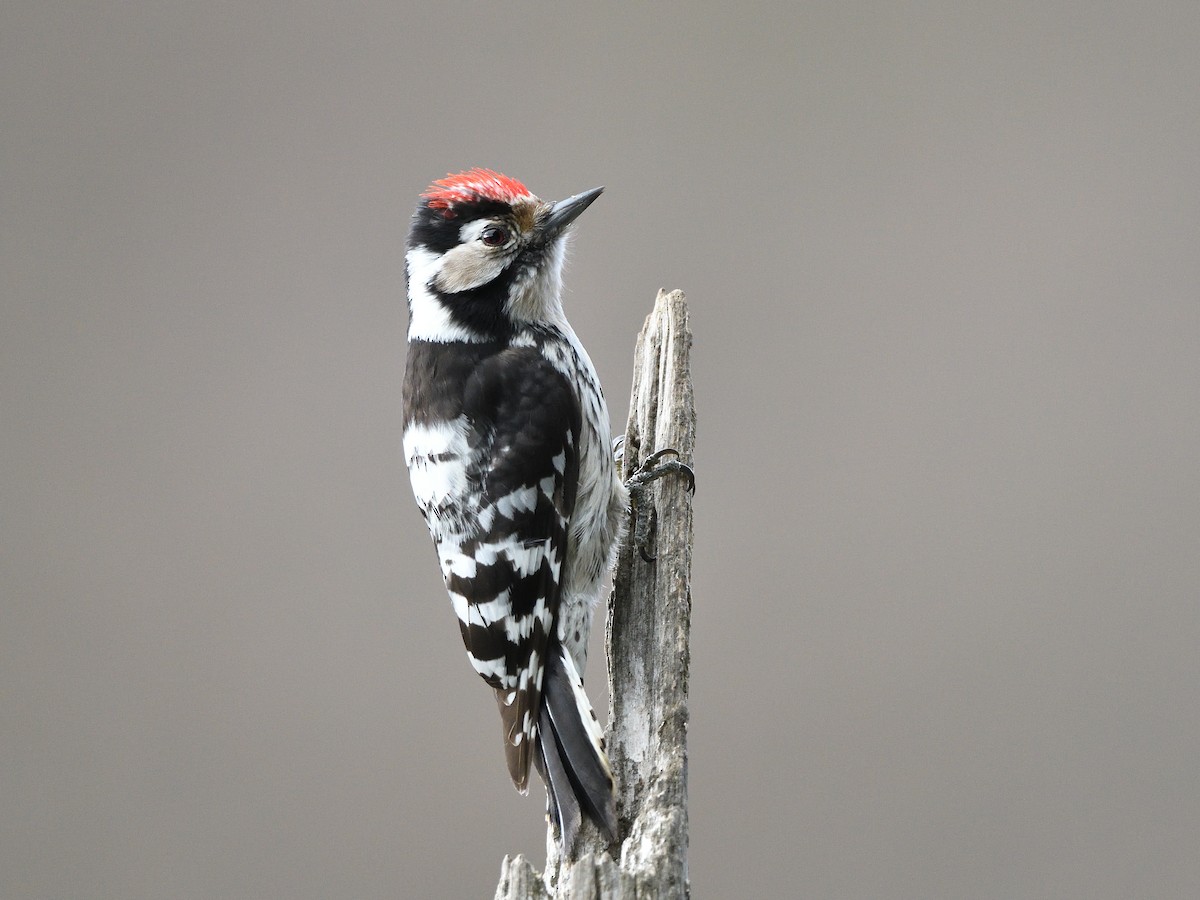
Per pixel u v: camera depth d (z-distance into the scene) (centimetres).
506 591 429
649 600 429
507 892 422
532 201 432
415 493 431
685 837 424
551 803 427
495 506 430
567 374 431
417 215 432
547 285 432
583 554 430
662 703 427
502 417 430
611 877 422
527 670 429
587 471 430
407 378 432
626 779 427
